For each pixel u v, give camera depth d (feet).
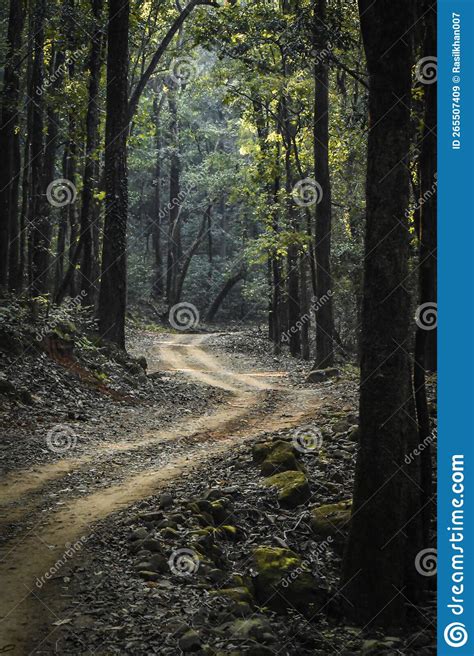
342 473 41.34
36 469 40.11
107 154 75.41
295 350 123.13
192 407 65.10
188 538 30.89
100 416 56.13
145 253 216.95
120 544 29.89
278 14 82.64
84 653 21.57
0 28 109.81
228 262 211.82
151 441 49.52
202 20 86.99
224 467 43.04
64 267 136.05
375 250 28.96
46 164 99.55
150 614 24.36
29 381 56.80
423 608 29.96
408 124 28.71
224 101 106.63
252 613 26.48
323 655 25.46
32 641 22.07
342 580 29.94
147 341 138.21
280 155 113.29
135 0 97.55
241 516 35.60
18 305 67.31
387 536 29.12
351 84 105.50
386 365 29.04
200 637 23.39
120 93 75.05
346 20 72.18
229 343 136.56
